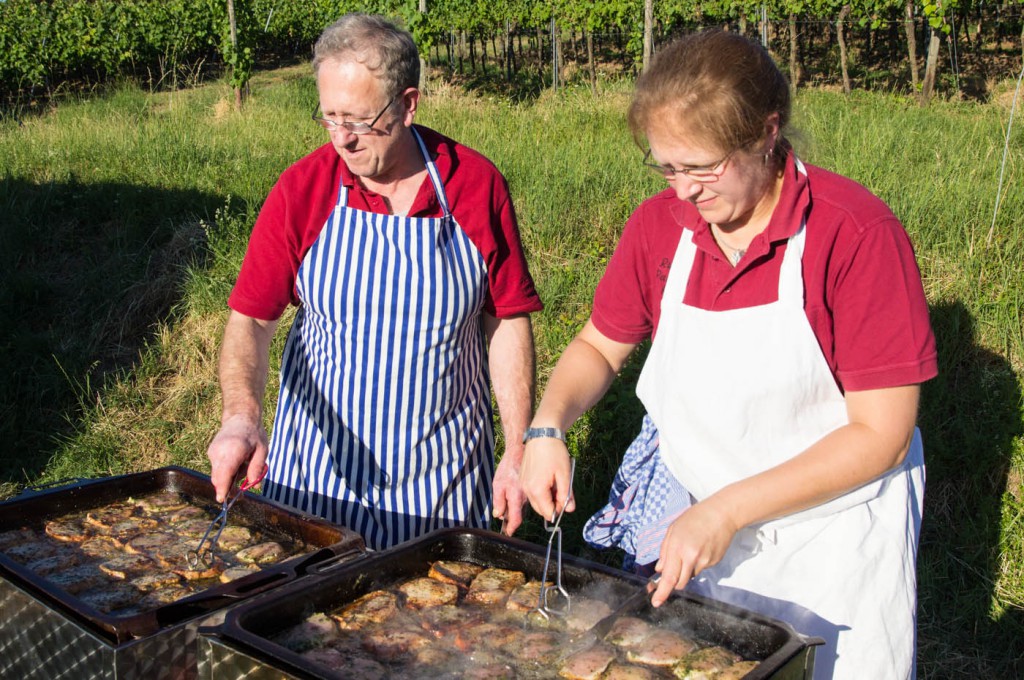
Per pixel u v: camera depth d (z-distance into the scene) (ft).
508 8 60.18
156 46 65.16
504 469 7.38
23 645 5.84
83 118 33.88
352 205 7.52
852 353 5.45
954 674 10.53
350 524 7.92
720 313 5.87
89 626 5.35
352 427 7.80
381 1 57.00
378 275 7.47
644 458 7.31
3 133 33.12
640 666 5.49
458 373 7.93
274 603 5.62
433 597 6.25
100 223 23.07
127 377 18.15
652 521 7.08
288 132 30.60
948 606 11.35
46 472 16.16
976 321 14.17
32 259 21.91
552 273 18.12
